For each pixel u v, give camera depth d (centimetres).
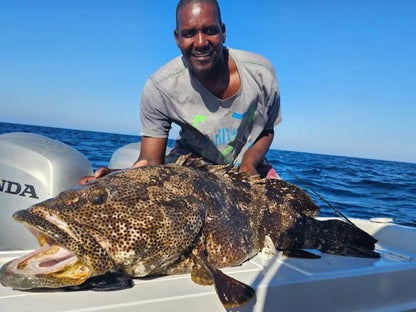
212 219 79
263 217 95
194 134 120
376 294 80
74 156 113
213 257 79
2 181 103
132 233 65
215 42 98
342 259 90
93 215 64
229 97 112
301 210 110
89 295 58
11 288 59
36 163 102
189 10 96
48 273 57
